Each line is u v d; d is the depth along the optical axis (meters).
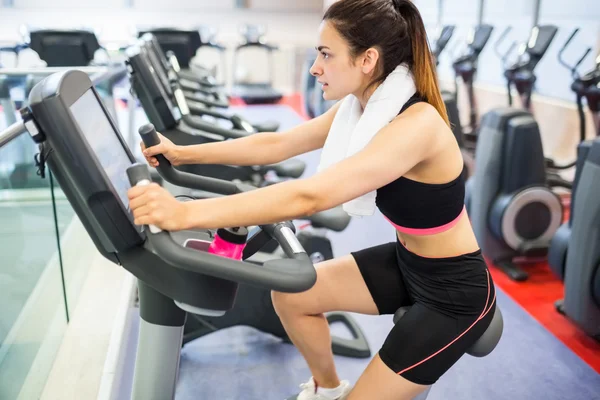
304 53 10.49
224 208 1.13
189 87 4.77
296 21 10.70
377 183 1.29
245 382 2.35
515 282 3.33
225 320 2.54
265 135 1.78
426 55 1.44
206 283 1.22
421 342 1.52
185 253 1.05
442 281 1.55
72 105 1.17
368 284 1.73
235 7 10.48
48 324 2.29
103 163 1.26
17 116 3.17
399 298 1.72
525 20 6.35
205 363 2.47
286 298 1.77
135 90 2.77
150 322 1.40
